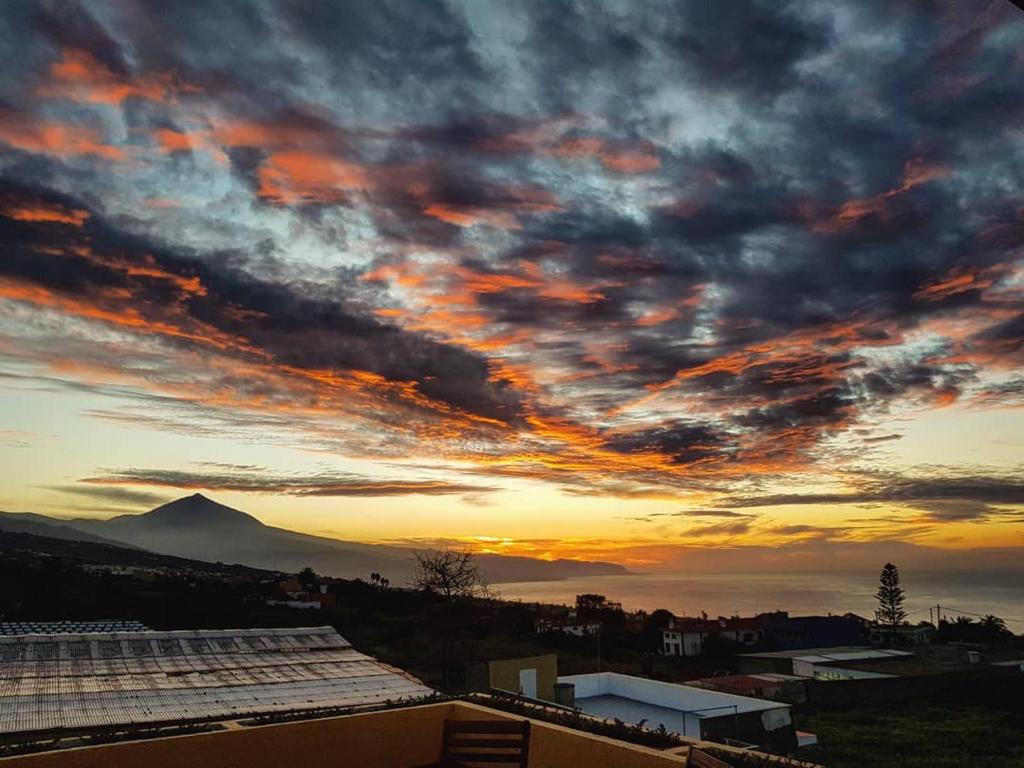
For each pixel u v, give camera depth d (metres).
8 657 9.54
